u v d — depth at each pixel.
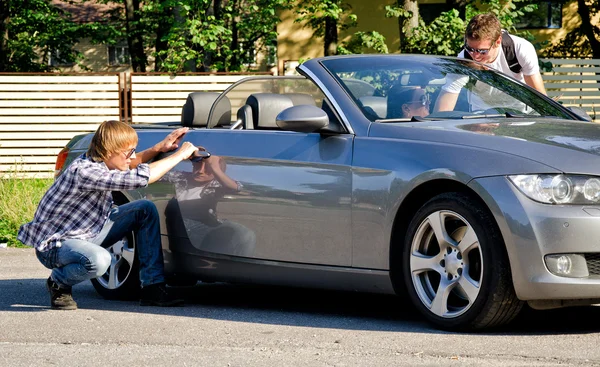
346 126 6.34
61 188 6.84
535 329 5.87
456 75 6.96
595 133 5.98
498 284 5.53
